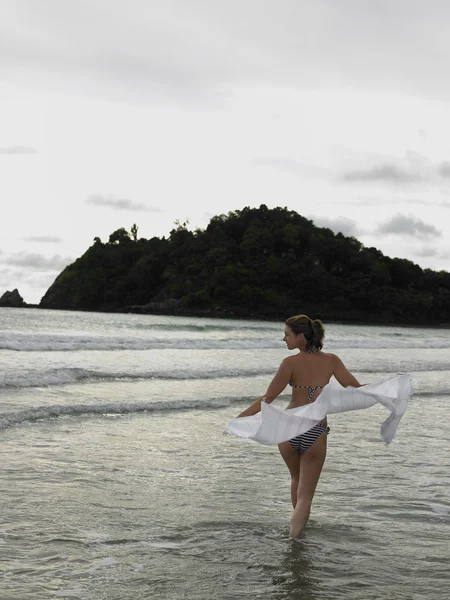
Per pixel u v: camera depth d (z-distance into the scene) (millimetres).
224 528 4734
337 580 3809
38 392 10547
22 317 65312
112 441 7582
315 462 4477
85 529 4562
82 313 103438
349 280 156125
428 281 166750
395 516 5141
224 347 25031
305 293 150750
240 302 146000
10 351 18109
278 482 6184
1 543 4160
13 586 3492
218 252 156500
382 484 6098
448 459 7336
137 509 5113
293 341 4605
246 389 12539
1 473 5887
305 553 4258
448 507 5434
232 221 173500
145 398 10719
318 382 4520
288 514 5145
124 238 190000
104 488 5660
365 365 19219
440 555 4301
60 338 22938
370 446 7934
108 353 19328
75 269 183125
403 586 3744
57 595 3412
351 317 149500
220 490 5805
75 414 9039
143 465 6570
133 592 3508
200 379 13930
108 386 11867
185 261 161750
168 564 3969
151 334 37719
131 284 168125
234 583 3705
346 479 6227
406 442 8266
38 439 7402
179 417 9398
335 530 4754
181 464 6715
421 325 147375
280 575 3852
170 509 5164
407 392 4371
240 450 7535
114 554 4098
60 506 5055
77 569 3809
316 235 166250
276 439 4211
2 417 8211
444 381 15852
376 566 4059
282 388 4551
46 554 4023
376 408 11422
